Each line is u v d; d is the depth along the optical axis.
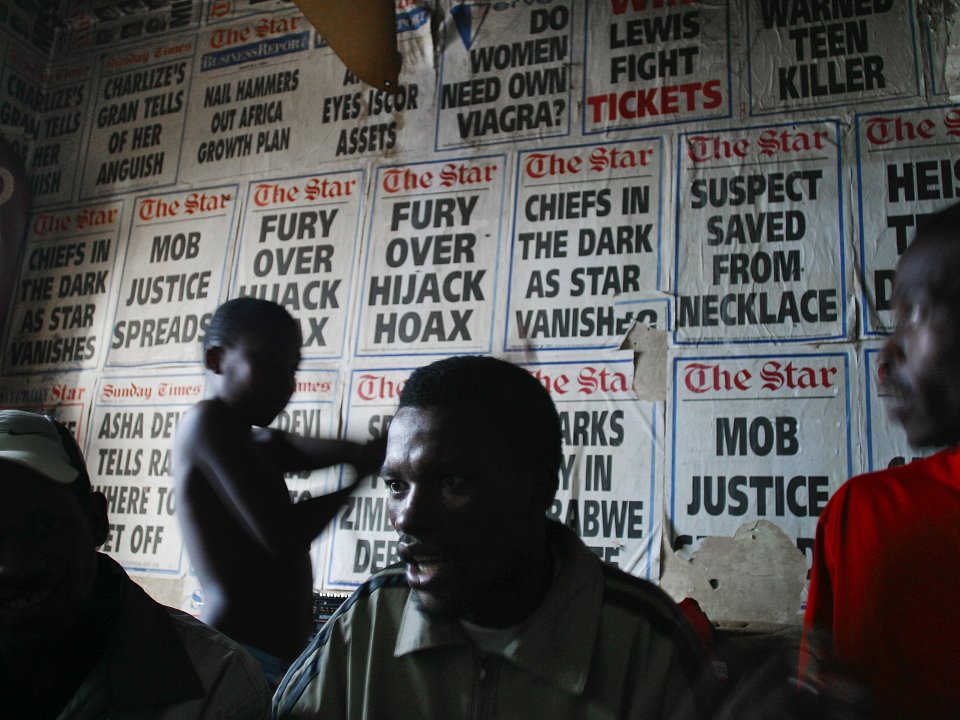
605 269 2.35
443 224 2.55
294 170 2.79
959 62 2.18
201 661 0.89
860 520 1.05
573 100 2.52
